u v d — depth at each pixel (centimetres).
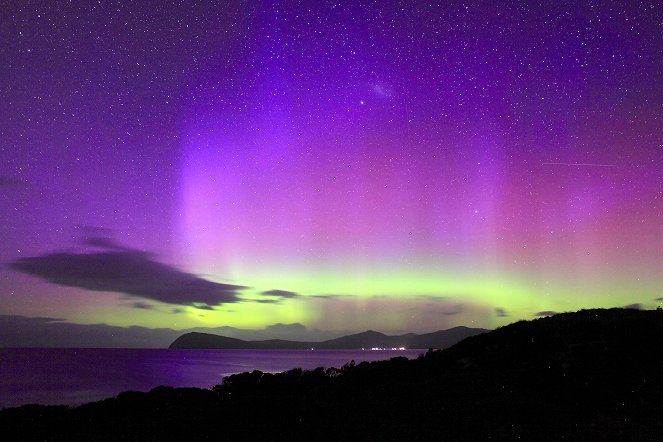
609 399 1516
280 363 10806
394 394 1734
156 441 1266
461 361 2217
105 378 6400
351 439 1225
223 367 9219
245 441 1244
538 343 2191
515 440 1174
